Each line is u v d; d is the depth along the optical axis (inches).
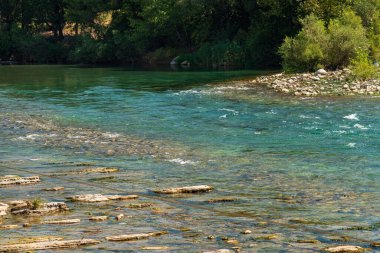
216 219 378.0
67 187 470.6
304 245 328.2
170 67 2181.3
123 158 590.9
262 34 2068.2
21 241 331.0
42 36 2962.6
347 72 1336.1
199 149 632.4
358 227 360.8
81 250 318.3
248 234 346.9
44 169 542.9
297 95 1067.9
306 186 466.6
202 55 2277.3
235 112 892.0
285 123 783.7
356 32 1450.5
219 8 2400.3
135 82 1494.8
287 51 1493.6
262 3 2070.6
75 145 666.8
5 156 608.4
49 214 389.1
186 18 2452.0
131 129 770.8
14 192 452.4
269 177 499.8
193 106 973.8
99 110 961.5
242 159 577.0
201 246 324.8
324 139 673.0
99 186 473.7
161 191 449.7
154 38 2628.0
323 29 1473.9
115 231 351.6
